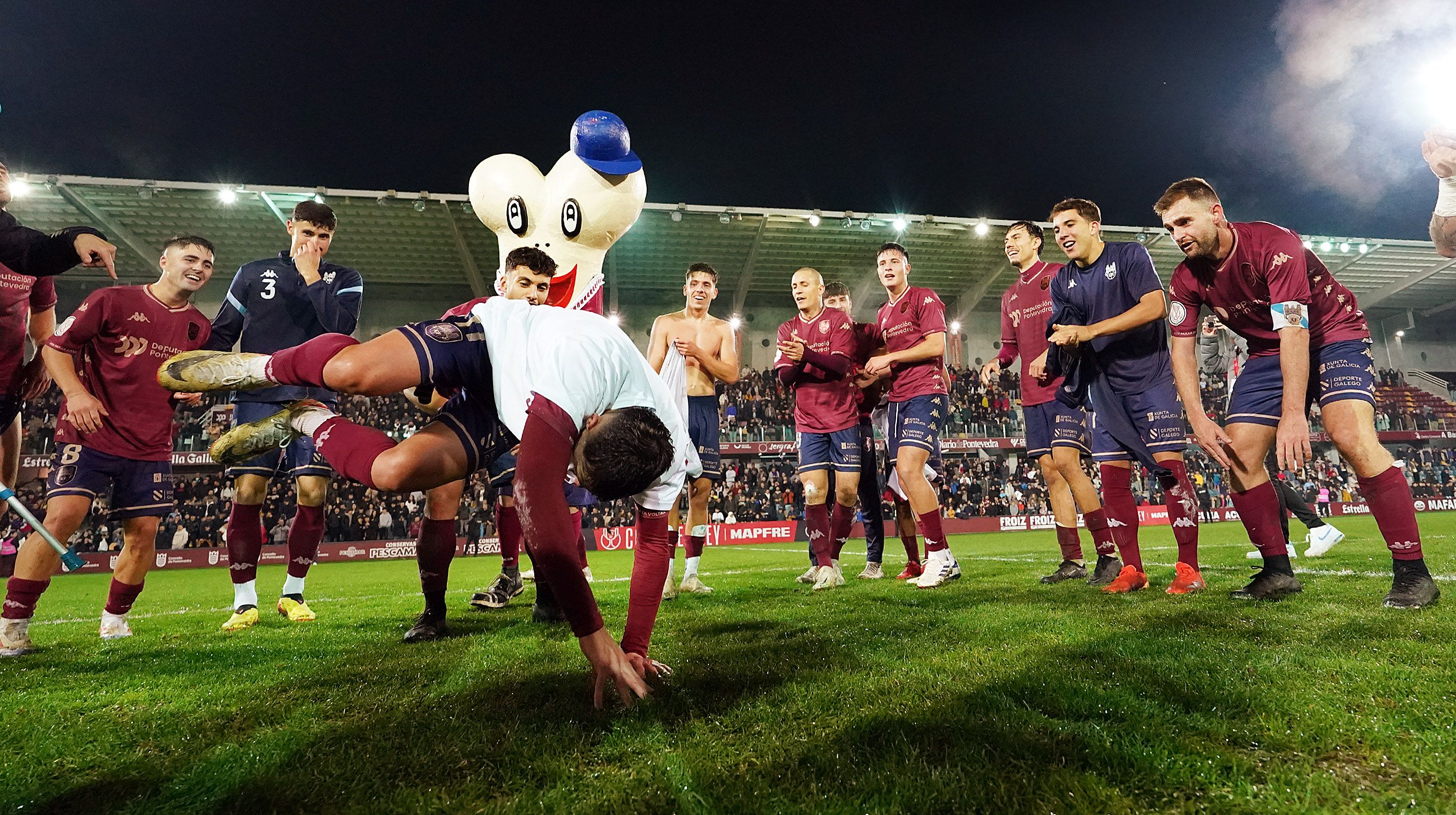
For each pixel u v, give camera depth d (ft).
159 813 4.59
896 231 81.46
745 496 80.89
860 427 21.74
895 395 19.93
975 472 86.28
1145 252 14.74
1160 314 14.28
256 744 5.81
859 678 7.22
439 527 11.75
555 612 12.91
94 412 12.28
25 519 11.27
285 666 9.38
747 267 85.05
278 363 8.31
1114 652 7.97
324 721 6.46
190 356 8.63
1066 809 4.30
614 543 66.90
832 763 5.01
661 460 7.14
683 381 18.25
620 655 6.76
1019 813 4.25
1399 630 8.75
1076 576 17.74
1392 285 95.45
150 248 76.64
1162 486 14.61
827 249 85.30
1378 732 5.28
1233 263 12.10
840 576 19.24
